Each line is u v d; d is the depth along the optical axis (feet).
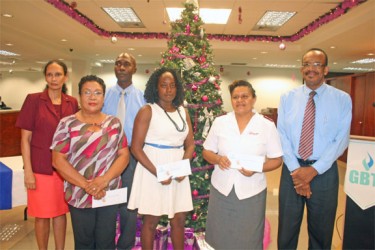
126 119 8.21
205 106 8.91
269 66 42.24
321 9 18.62
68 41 26.86
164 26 23.89
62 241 7.68
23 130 7.16
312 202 6.86
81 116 6.26
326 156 6.65
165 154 6.54
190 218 8.80
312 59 6.83
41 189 7.22
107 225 6.33
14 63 43.73
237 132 6.47
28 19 20.06
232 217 6.49
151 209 6.49
